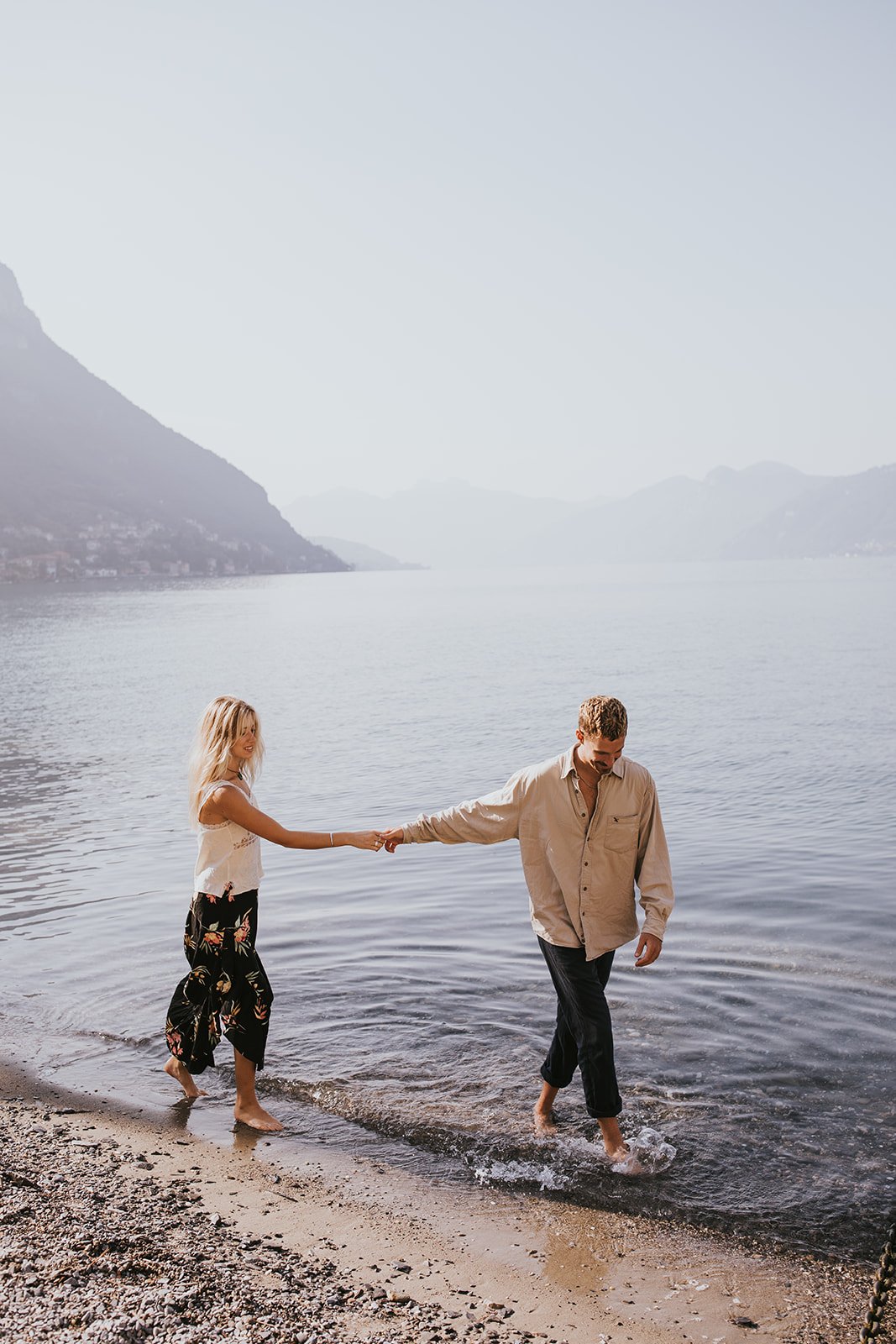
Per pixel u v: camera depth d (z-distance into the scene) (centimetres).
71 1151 407
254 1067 436
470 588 16175
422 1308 301
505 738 1814
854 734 1753
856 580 15938
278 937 698
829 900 779
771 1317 301
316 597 12938
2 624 7206
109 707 2480
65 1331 278
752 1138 414
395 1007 564
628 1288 316
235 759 444
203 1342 275
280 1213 360
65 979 627
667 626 5791
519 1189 380
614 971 618
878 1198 369
